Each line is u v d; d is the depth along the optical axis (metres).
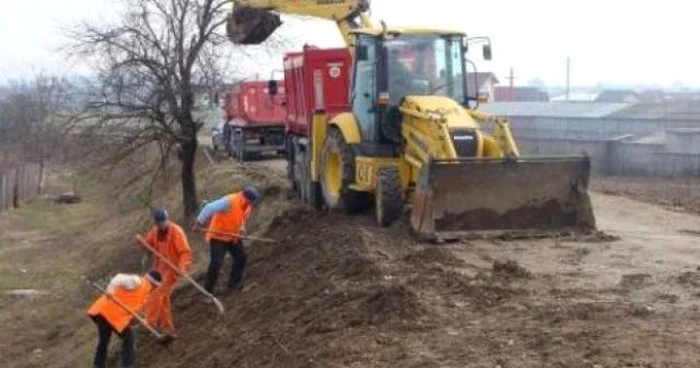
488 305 10.26
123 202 35.28
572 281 11.23
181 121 25.03
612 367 7.86
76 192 45.50
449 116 14.10
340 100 19.73
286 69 23.19
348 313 10.52
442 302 10.45
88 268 26.50
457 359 8.55
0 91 63.19
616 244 13.52
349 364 8.91
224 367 11.02
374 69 15.51
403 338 9.36
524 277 11.39
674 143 35.22
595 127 42.66
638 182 30.33
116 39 24.31
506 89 76.38
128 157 26.78
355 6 19.53
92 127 25.03
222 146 41.97
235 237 14.58
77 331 18.75
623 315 9.48
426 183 13.25
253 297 13.59
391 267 11.98
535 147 39.62
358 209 16.22
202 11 24.41
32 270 27.17
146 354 13.41
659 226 16.48
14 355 18.22
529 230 13.68
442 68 15.73
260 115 35.50
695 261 12.51
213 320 13.48
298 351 9.95
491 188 13.47
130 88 24.53
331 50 19.86
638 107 46.62
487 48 15.80
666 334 8.71
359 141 15.94
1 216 38.22
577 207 13.84
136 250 24.20
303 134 21.02
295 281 13.11
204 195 27.89
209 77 24.83
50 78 54.94
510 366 8.16
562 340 8.72
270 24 20.08
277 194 23.11
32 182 46.72
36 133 52.84
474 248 13.02
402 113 15.04
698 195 24.30
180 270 13.30
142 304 12.51
